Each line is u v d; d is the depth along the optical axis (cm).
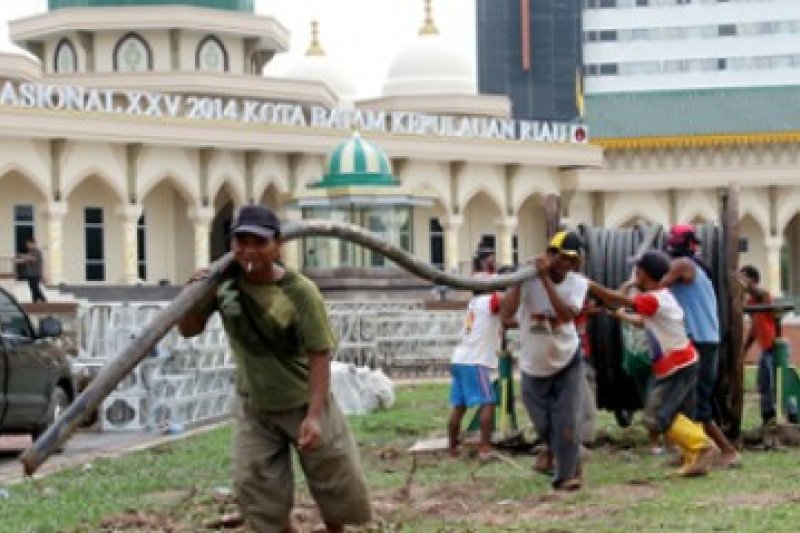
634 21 10869
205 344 2433
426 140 6397
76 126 5403
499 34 10906
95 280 5809
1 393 1836
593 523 1155
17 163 5353
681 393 1437
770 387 1939
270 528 945
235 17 6300
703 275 1554
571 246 1328
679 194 7650
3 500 1405
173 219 6062
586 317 1481
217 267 893
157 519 1263
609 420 2103
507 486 1412
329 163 4891
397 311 3534
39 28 6262
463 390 1683
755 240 7769
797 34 10700
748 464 1555
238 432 948
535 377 1368
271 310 902
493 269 1716
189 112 5738
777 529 1088
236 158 5972
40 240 5547
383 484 1455
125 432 2259
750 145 7588
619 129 7631
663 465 1552
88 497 1420
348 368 2455
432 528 1160
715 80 10781
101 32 6206
